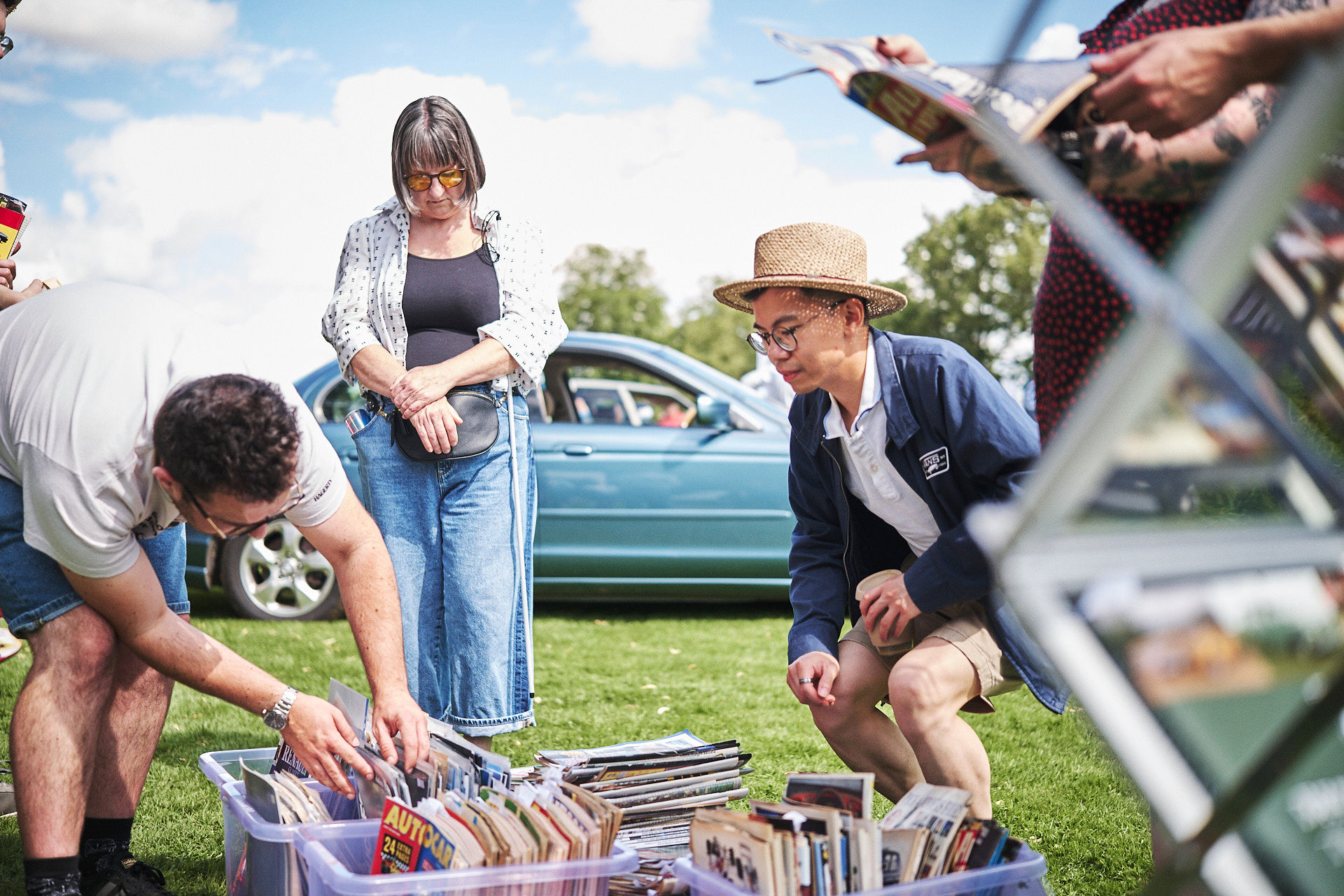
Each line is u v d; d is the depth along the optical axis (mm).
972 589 2023
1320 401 1181
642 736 3656
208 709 3908
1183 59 1263
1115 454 757
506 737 3645
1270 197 662
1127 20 1694
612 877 1870
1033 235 44781
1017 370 45156
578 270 77000
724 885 1605
